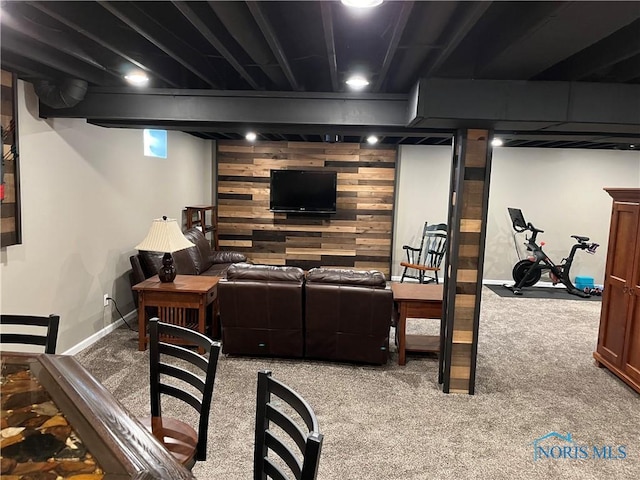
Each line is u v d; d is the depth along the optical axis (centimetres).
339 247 750
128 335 445
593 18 169
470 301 335
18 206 311
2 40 237
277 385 142
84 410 133
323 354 386
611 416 315
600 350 402
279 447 140
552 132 422
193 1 184
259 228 754
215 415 301
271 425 294
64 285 378
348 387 349
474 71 275
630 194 362
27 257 331
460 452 268
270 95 345
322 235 749
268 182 743
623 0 152
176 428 191
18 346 329
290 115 346
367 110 340
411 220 740
